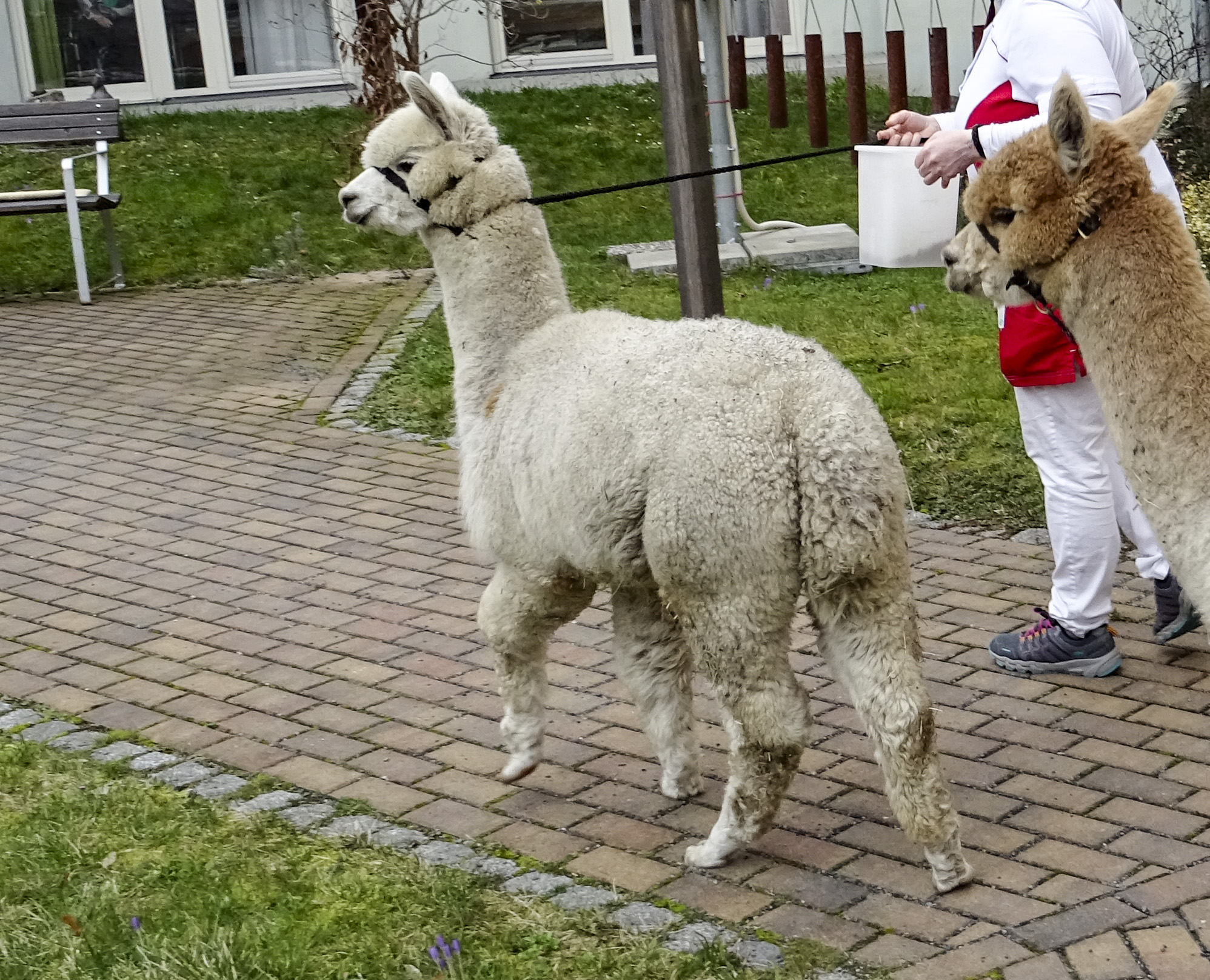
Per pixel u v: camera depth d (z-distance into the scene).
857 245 10.48
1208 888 3.33
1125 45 4.18
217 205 12.95
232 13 16.34
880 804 3.88
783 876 3.51
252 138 14.75
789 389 3.16
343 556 6.13
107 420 8.32
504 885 3.53
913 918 3.29
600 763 4.22
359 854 3.70
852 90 10.91
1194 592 3.24
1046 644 4.60
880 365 8.00
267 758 4.32
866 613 3.21
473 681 4.84
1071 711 4.37
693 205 6.12
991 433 6.82
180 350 9.70
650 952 3.16
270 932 3.28
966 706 4.46
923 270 10.33
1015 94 4.11
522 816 3.91
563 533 3.44
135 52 16.31
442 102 3.82
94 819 3.90
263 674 4.97
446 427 7.88
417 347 9.32
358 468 7.32
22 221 12.84
